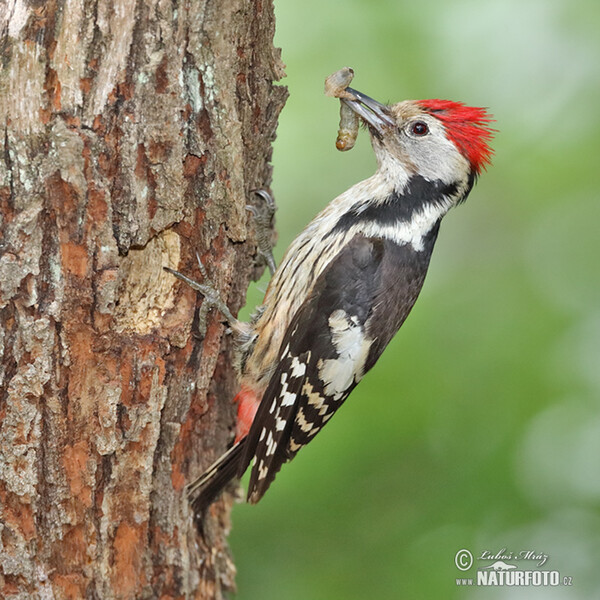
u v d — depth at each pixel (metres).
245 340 8.63
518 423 11.95
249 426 8.93
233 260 7.89
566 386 12.15
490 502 11.72
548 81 13.55
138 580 7.72
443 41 13.34
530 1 13.26
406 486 11.78
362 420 11.84
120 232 7.10
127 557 7.64
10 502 7.04
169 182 7.20
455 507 11.73
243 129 7.95
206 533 8.66
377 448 11.76
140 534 7.66
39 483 7.07
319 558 11.80
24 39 6.58
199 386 7.96
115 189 7.02
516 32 13.35
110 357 7.19
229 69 7.32
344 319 8.84
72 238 6.89
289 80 13.25
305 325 8.83
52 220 6.84
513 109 13.65
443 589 11.45
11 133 6.66
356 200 9.28
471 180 9.68
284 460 8.99
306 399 8.91
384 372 12.12
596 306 12.97
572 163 13.42
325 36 13.20
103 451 7.23
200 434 8.40
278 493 11.69
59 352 6.97
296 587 11.67
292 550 11.85
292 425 8.96
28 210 6.74
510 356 12.44
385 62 13.26
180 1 6.96
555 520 11.86
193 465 8.27
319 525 11.81
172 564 7.93
